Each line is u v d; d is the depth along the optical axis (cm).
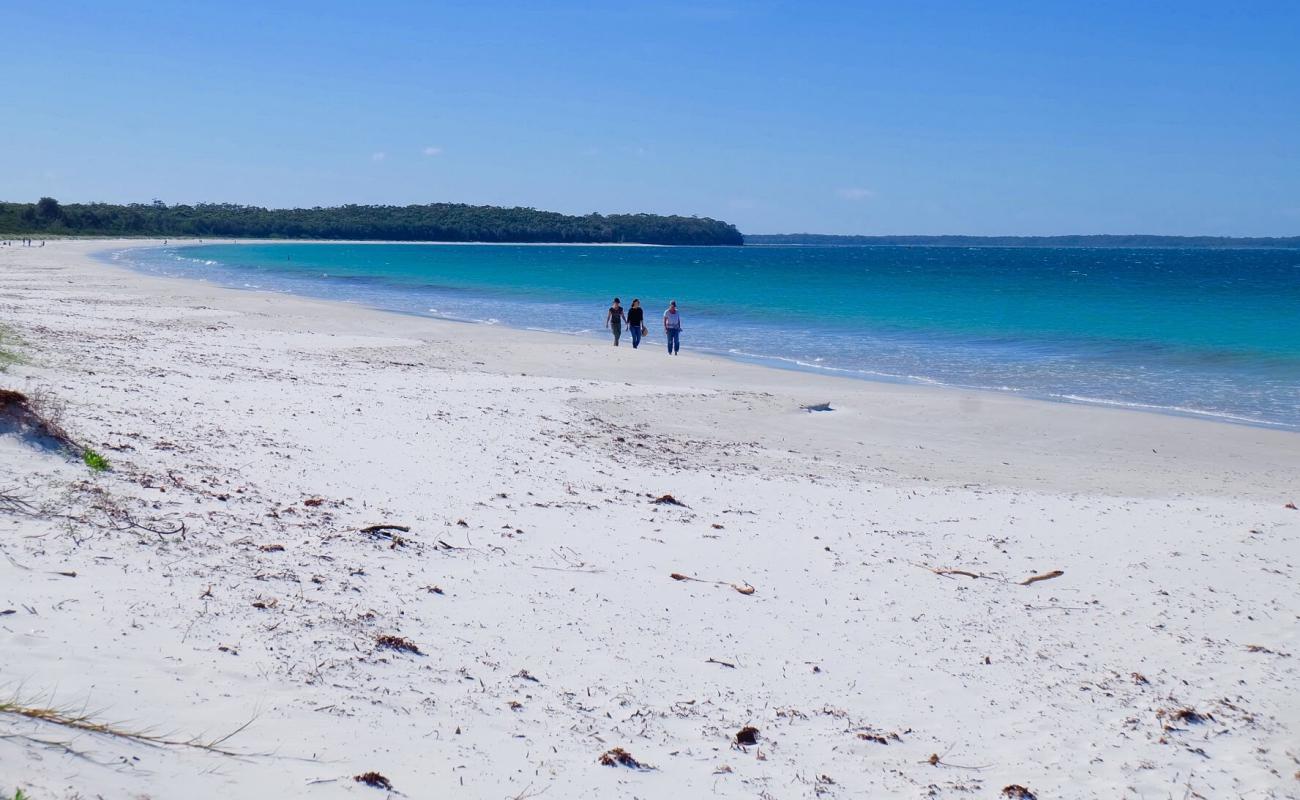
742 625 826
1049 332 3984
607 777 553
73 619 625
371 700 602
